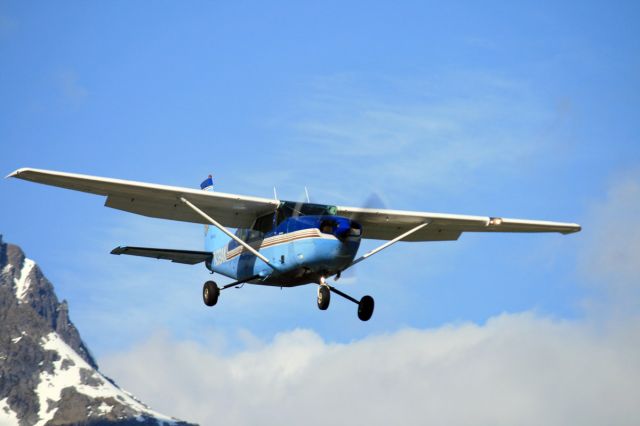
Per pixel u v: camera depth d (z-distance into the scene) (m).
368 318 67.00
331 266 63.16
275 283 67.88
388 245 72.12
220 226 66.38
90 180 63.91
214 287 72.00
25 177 63.19
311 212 65.88
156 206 68.19
